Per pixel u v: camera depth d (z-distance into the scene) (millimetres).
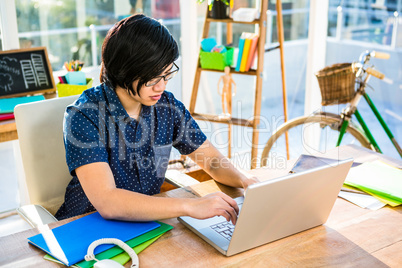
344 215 1316
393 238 1201
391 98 3092
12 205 2717
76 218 1267
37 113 1555
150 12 2885
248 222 1066
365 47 3100
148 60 1255
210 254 1109
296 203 1130
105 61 1308
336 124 2668
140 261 1077
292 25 3258
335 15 3135
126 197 1229
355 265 1082
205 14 2941
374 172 1550
